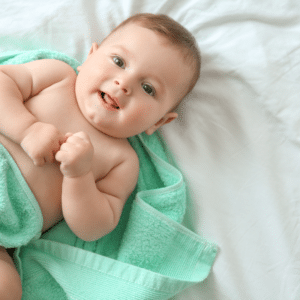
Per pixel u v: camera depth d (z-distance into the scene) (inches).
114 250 37.8
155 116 34.6
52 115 33.1
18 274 31.0
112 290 32.5
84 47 40.3
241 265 36.4
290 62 36.4
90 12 39.9
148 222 35.4
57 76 34.6
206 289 36.9
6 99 30.3
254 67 36.7
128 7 39.4
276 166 36.8
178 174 37.8
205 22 38.5
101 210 31.8
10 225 31.0
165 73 33.0
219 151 38.1
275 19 37.2
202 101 38.8
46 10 39.6
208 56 38.1
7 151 30.6
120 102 31.9
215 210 37.6
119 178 34.9
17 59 36.6
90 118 33.4
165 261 36.9
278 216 36.3
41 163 29.5
